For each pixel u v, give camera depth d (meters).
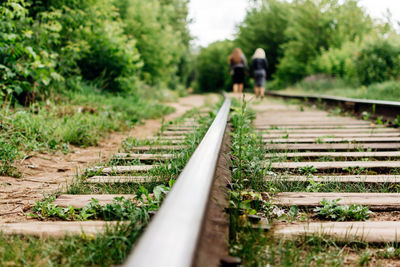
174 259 0.70
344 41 20.59
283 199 2.29
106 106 7.23
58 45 7.61
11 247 1.54
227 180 2.22
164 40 18.20
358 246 1.66
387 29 13.51
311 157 3.61
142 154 3.81
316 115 7.99
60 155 3.94
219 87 51.16
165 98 16.19
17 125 4.41
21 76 5.97
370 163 3.22
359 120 6.84
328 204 2.15
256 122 6.56
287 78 24.59
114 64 9.59
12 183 2.81
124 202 2.09
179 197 1.08
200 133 4.21
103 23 9.55
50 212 2.11
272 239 1.59
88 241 1.56
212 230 1.35
